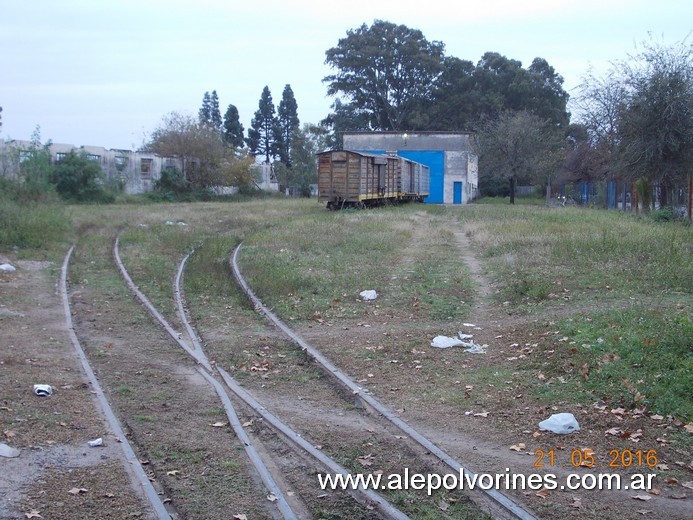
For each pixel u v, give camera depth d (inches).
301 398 305.6
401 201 1855.3
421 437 255.6
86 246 780.0
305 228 953.5
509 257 657.0
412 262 668.7
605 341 346.3
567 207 1689.2
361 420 279.3
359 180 1440.7
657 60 1152.2
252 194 2437.3
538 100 2758.4
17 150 1195.3
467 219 1180.5
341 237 847.7
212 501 208.1
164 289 539.8
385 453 245.9
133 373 333.7
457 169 2283.5
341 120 2925.7
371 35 2755.9
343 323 437.4
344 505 208.1
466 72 2822.3
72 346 375.9
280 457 241.8
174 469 229.5
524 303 472.7
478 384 317.1
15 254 681.0
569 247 675.4
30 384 306.0
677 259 567.5
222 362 357.4
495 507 207.2
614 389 293.4
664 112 1118.4
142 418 273.3
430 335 401.4
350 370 340.5
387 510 202.1
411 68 2755.9
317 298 501.0
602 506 207.2
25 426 257.9
